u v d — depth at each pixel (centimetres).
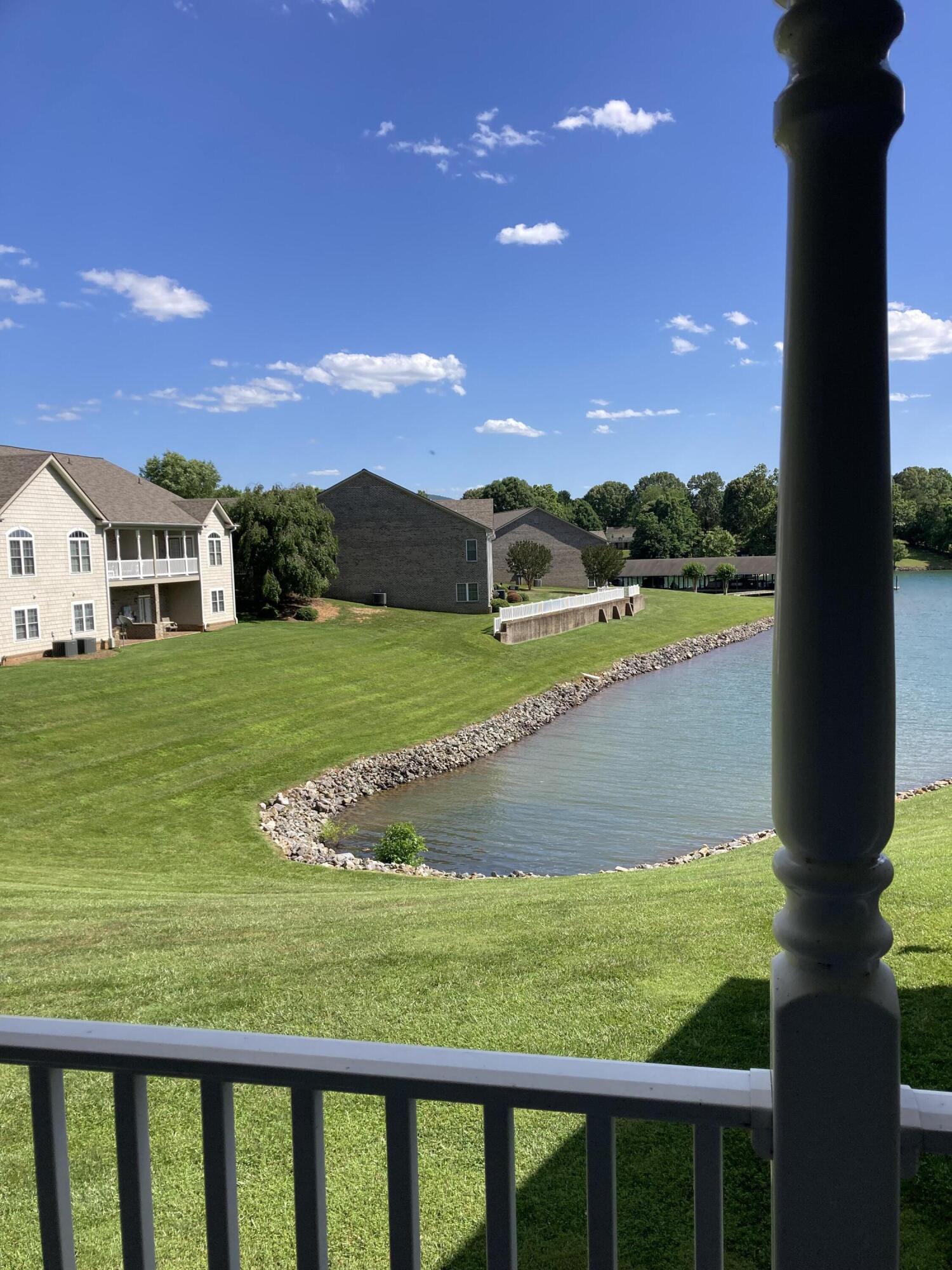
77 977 710
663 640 4981
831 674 127
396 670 3450
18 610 2959
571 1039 531
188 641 3619
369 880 1368
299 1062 152
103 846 1598
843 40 124
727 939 698
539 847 1722
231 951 770
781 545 134
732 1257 323
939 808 1355
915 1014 512
